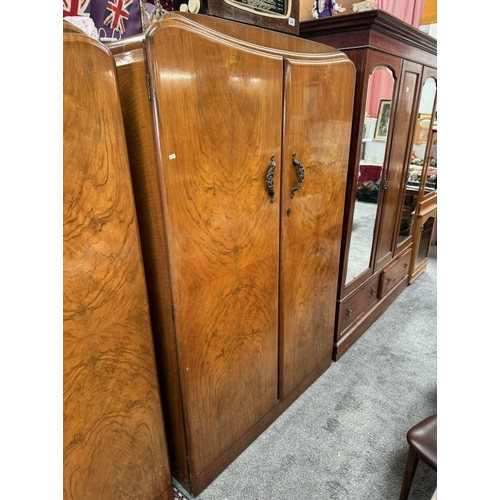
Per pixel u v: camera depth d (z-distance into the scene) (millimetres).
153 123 881
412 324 2480
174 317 1073
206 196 1046
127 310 976
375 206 2084
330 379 1958
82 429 950
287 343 1601
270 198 1265
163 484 1241
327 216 1630
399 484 1389
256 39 1093
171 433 1305
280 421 1677
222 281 1184
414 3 2883
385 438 1590
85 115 783
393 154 2086
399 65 1842
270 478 1411
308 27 1640
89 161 811
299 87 1252
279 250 1397
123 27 1260
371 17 1466
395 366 2062
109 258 900
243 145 1107
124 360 1005
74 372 895
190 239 1038
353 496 1348
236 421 1432
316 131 1397
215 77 972
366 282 2242
